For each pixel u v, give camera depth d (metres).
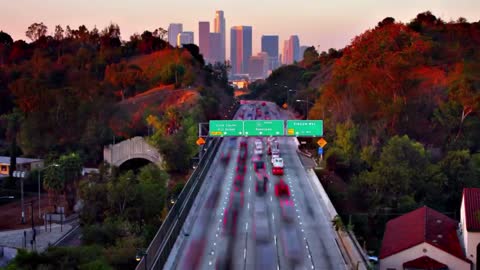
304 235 71.31
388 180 90.88
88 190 84.56
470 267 62.91
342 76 151.50
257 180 100.75
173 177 115.38
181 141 118.50
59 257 59.16
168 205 88.44
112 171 100.81
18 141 148.25
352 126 117.12
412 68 147.75
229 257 63.59
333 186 96.25
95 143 139.12
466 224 64.62
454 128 126.00
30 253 57.94
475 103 124.56
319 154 115.06
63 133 147.88
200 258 63.41
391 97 135.38
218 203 86.19
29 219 96.12
